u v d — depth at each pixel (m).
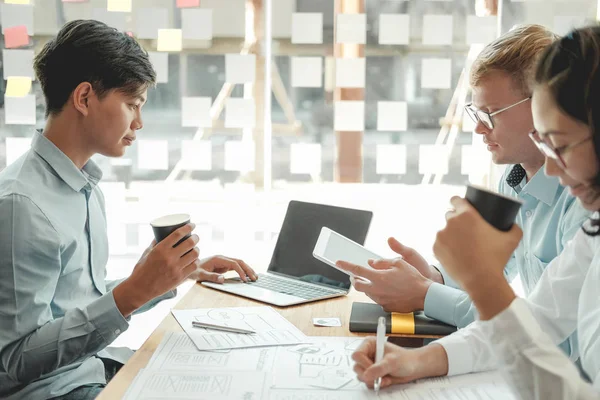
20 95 2.37
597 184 0.77
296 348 1.12
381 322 0.96
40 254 1.26
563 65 0.77
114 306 1.22
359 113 2.34
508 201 0.81
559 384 0.79
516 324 0.81
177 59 2.33
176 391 0.93
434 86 2.31
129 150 2.39
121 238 2.43
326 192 2.41
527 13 2.26
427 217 2.39
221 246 2.44
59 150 1.38
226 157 2.39
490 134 1.40
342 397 0.92
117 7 2.31
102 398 0.91
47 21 2.33
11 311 1.23
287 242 1.68
